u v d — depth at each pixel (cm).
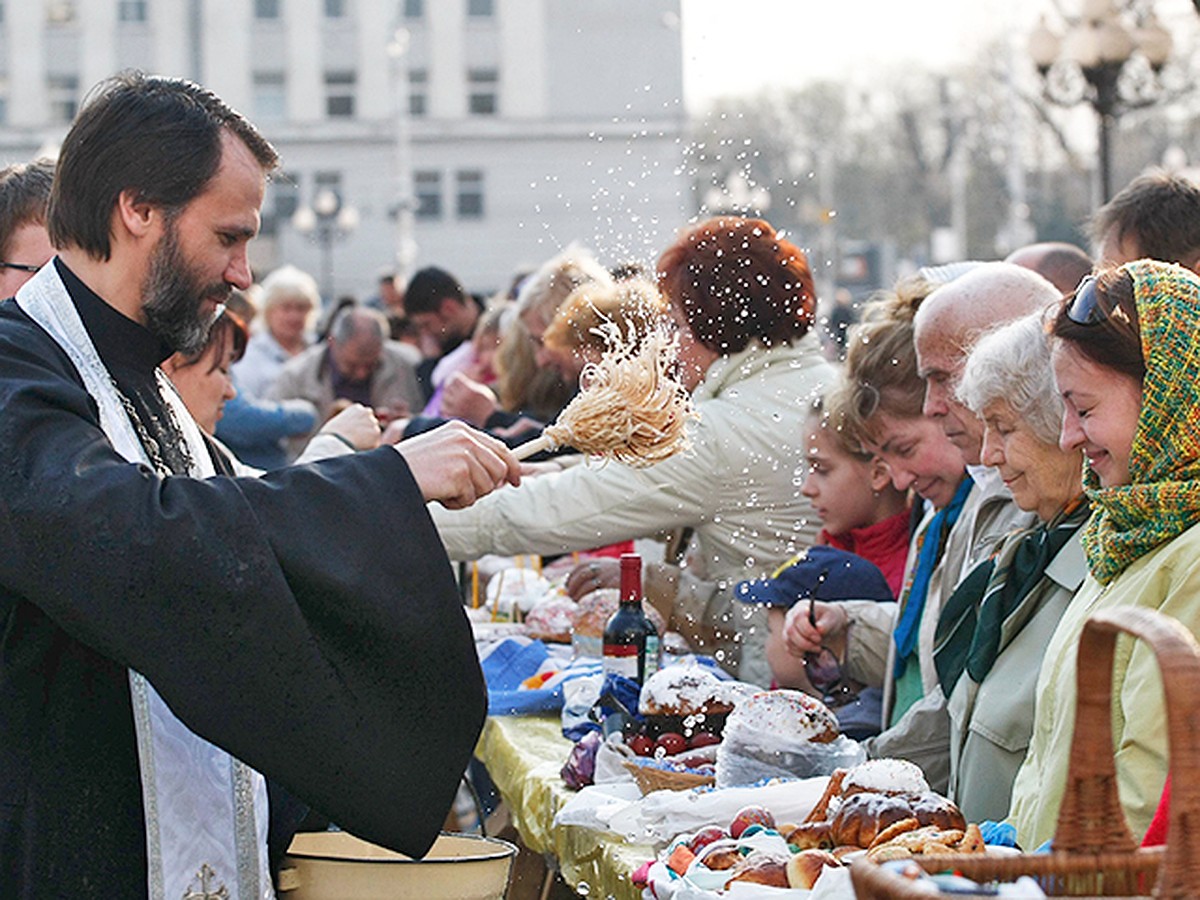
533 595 616
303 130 4456
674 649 496
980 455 383
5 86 4334
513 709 486
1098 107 1181
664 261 472
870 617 432
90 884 288
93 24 4347
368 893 309
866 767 294
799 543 491
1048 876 207
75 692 288
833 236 4838
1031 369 335
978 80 4362
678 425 325
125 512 271
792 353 485
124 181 299
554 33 4422
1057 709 298
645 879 301
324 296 3834
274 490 280
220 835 297
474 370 916
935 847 259
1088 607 297
